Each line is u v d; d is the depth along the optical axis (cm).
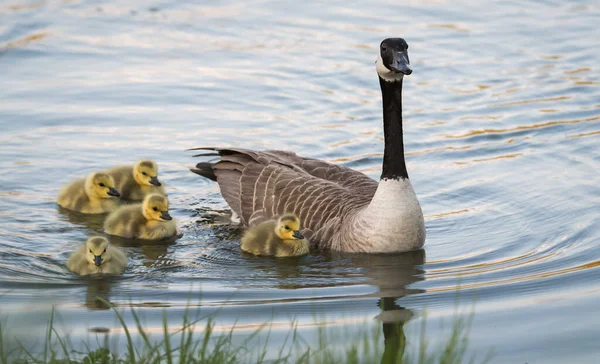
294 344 1026
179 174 1762
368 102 2081
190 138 1898
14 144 1838
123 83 2177
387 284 1252
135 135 1906
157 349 977
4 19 2595
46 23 2581
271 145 1866
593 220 1496
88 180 1573
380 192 1373
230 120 1988
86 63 2308
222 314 1136
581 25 2534
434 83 2181
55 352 960
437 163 1789
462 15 2636
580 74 2205
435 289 1230
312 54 2352
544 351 1019
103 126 1941
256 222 1477
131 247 1438
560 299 1176
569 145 1841
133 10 2725
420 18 2612
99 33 2527
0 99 2061
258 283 1266
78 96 2094
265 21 2612
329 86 2166
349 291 1227
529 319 1111
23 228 1504
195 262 1370
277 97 2108
